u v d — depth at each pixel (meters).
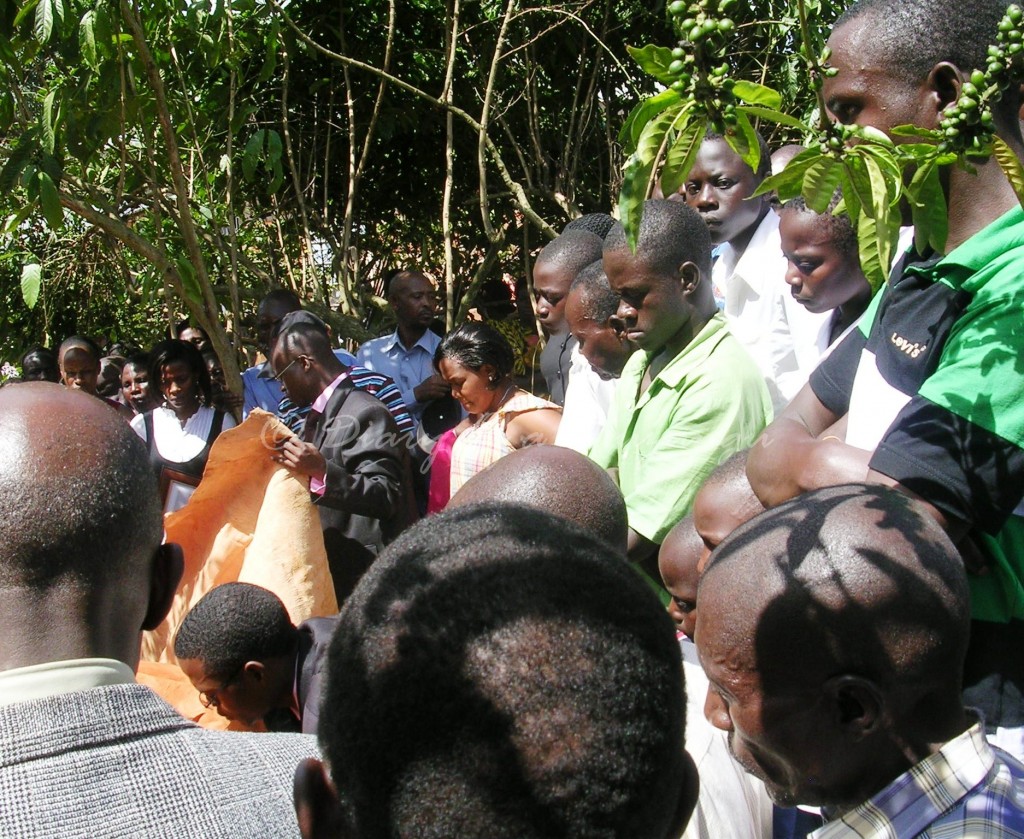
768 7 5.86
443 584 0.96
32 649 1.30
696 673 2.06
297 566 3.26
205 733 1.38
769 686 1.41
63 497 1.32
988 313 1.64
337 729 0.95
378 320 7.33
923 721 1.38
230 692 2.76
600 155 6.98
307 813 1.02
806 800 1.44
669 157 1.39
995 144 1.33
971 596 1.61
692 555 2.16
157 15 5.15
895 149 1.33
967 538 1.65
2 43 4.86
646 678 0.94
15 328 7.88
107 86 4.98
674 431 2.70
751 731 1.44
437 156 7.57
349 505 3.88
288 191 7.53
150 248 5.21
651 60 1.34
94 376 6.23
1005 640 1.68
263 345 5.78
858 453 1.81
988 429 1.58
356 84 7.27
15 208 6.27
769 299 3.55
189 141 6.64
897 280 1.93
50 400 1.41
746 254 3.65
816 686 1.38
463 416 5.04
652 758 0.93
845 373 2.07
